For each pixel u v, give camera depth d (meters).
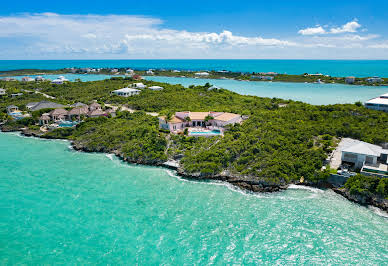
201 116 80.88
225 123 75.25
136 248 35.47
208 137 68.75
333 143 63.06
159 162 61.72
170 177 55.75
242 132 69.00
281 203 45.81
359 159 51.28
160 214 42.69
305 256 34.25
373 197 44.62
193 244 36.28
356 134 66.38
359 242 36.50
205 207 44.75
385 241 36.66
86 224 40.06
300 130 68.25
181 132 72.75
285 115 81.06
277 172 51.50
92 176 55.91
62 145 76.00
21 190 49.56
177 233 38.34
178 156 62.59
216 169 55.28
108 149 70.19
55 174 56.62
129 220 41.09
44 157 66.44
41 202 45.59
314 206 44.75
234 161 57.53
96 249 35.22
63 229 38.91
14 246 35.59
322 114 81.25
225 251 35.12
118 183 52.91
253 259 33.84
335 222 40.62
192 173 55.62
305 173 51.81
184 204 45.59
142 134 73.38
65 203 45.38
